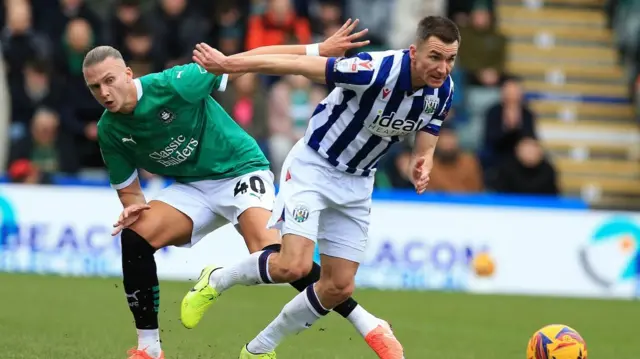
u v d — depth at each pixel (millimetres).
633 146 59438
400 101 20000
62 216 41062
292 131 45312
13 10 45531
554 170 47031
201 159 22406
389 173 46031
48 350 23750
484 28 52531
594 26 62594
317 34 49688
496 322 33938
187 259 41250
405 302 38188
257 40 46469
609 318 36312
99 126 21812
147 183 41594
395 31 53656
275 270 20812
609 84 61062
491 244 43562
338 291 21250
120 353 23781
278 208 20969
